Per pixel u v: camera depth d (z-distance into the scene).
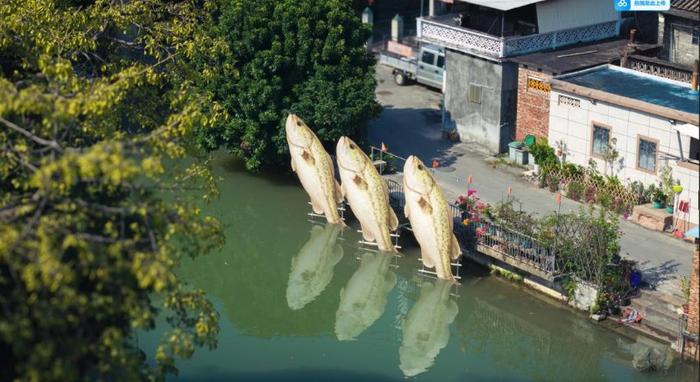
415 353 34.69
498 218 37.34
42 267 18.34
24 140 22.05
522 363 33.88
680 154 38.78
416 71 56.25
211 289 39.94
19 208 19.88
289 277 40.56
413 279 38.75
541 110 44.72
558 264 35.06
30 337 18.34
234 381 32.50
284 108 43.56
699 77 40.53
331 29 43.66
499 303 36.59
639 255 36.81
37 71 28.95
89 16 34.22
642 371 31.91
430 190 36.94
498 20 48.12
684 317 32.34
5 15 32.16
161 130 22.86
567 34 46.81
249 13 43.28
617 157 41.00
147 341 34.06
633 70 43.62
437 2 52.53
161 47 37.62
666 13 46.16
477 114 47.22
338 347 35.16
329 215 42.06
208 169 25.33
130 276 20.14
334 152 46.62
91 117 23.77
